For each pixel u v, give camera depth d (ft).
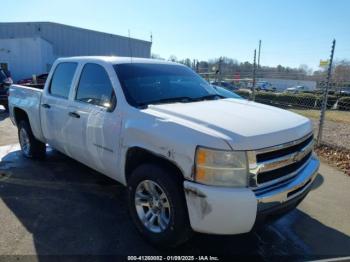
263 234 11.25
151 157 10.04
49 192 14.28
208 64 58.65
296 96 54.54
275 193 8.70
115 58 13.35
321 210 13.28
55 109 14.75
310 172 10.37
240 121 9.43
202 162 8.32
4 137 25.32
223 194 8.09
